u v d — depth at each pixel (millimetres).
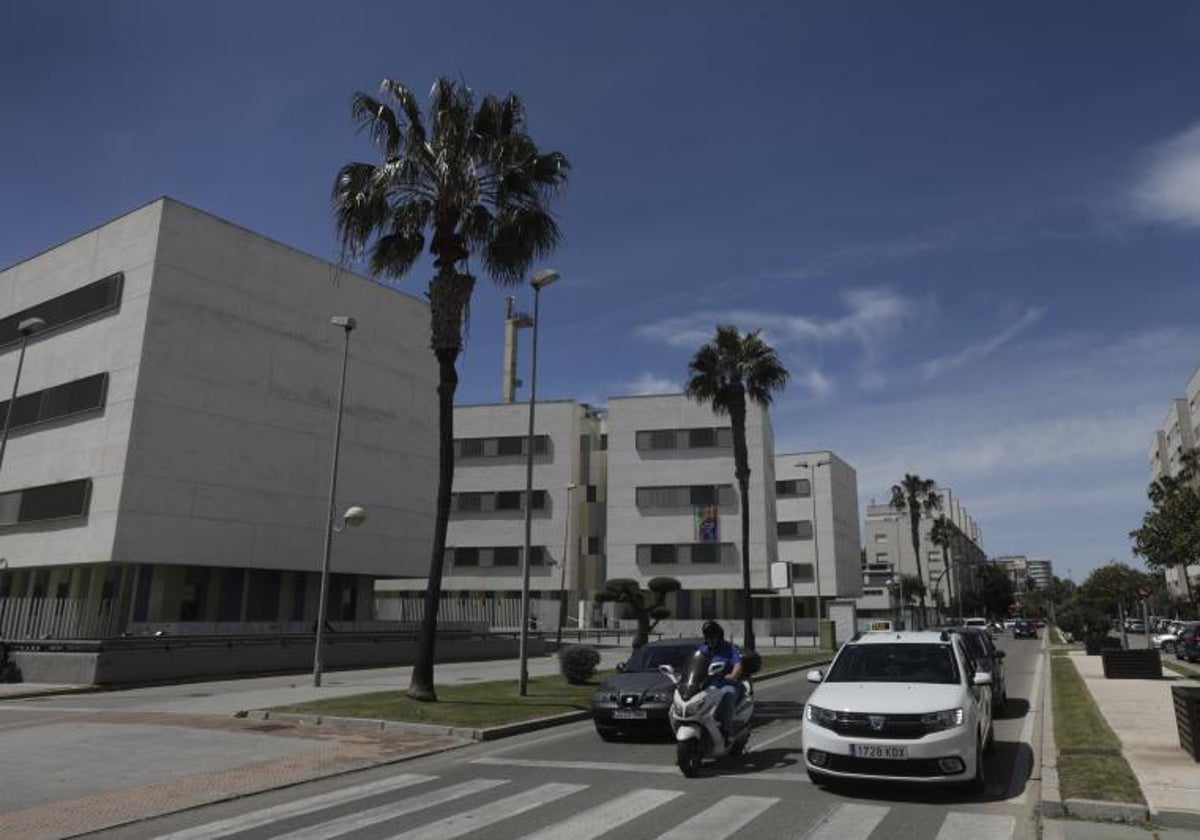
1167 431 105438
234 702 17062
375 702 15852
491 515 62750
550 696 17734
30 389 32438
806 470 75750
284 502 33000
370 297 38219
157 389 28938
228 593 32469
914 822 7484
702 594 58906
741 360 32250
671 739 13023
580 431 68562
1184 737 10641
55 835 7375
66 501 29047
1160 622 63062
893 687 9172
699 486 59406
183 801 8602
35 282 33562
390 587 63781
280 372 33469
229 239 32000
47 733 13078
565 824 7457
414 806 8305
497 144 18000
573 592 60500
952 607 118500
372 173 17656
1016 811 7945
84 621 23219
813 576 73438
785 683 23984
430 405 41094
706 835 7047
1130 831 7020
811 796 8617
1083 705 16172
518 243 18078
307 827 7512
